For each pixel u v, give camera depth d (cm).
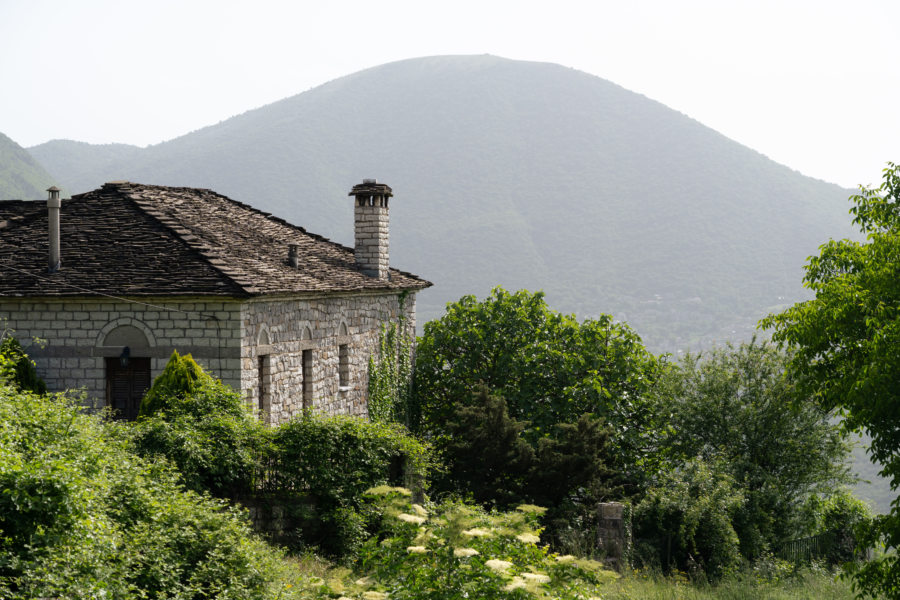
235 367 2527
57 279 2617
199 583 1495
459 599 1163
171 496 1677
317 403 3041
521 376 3788
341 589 1264
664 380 3725
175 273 2598
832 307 1894
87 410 2581
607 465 3356
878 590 1906
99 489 1485
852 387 1795
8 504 1266
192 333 2552
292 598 1558
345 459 2314
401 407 3747
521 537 1244
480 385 3212
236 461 2112
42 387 2511
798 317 1983
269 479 2233
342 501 2275
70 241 2819
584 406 3731
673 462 3509
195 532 1612
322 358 3089
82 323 2597
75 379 2602
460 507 1238
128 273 2619
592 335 3884
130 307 2575
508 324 3894
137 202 3005
